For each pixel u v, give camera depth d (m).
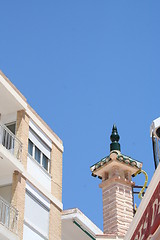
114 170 30.19
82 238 27.44
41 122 26.92
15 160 23.38
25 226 23.06
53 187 26.27
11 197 22.84
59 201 26.34
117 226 27.98
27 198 23.75
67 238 27.48
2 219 21.81
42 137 26.66
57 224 25.52
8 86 24.50
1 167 23.34
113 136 31.91
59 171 27.30
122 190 29.56
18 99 25.08
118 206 28.80
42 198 24.95
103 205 29.75
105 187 30.16
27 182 24.06
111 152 30.48
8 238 21.47
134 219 13.95
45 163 26.50
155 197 12.38
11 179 23.38
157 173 12.32
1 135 24.02
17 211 22.48
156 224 11.80
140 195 24.08
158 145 13.20
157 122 12.50
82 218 26.22
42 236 24.12
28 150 25.19
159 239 11.65
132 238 14.13
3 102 25.11
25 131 25.05
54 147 27.61
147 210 12.87
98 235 26.58
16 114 25.28
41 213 24.58
